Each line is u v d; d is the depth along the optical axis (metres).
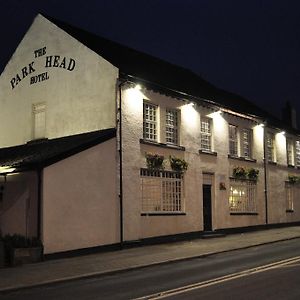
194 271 13.24
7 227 17.59
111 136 18.94
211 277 11.98
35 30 22.75
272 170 29.41
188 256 16.41
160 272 13.45
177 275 12.66
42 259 15.78
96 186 18.14
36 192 16.61
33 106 22.41
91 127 19.97
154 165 20.53
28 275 13.09
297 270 12.55
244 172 26.34
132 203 19.52
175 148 21.97
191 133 23.06
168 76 25.14
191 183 22.72
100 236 18.08
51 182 16.62
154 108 21.44
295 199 31.81
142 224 19.94
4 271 13.79
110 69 19.62
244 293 9.77
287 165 31.09
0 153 21.42
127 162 19.48
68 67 21.12
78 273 13.33
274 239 21.73
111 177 18.78
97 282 12.23
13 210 17.48
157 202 20.94
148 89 20.77
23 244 15.41
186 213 22.19
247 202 26.80
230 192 25.58
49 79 21.80
